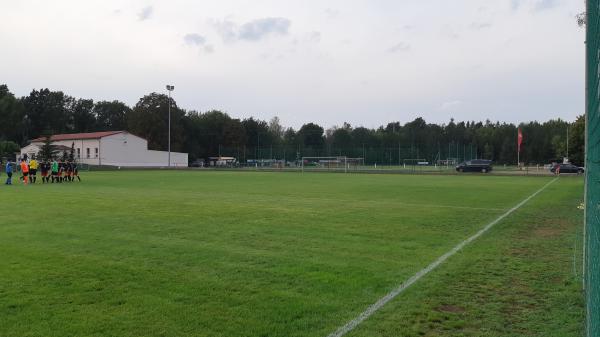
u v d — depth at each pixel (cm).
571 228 1187
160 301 581
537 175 4966
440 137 10975
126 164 7312
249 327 498
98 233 1072
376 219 1337
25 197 1992
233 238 1017
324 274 713
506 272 726
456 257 835
